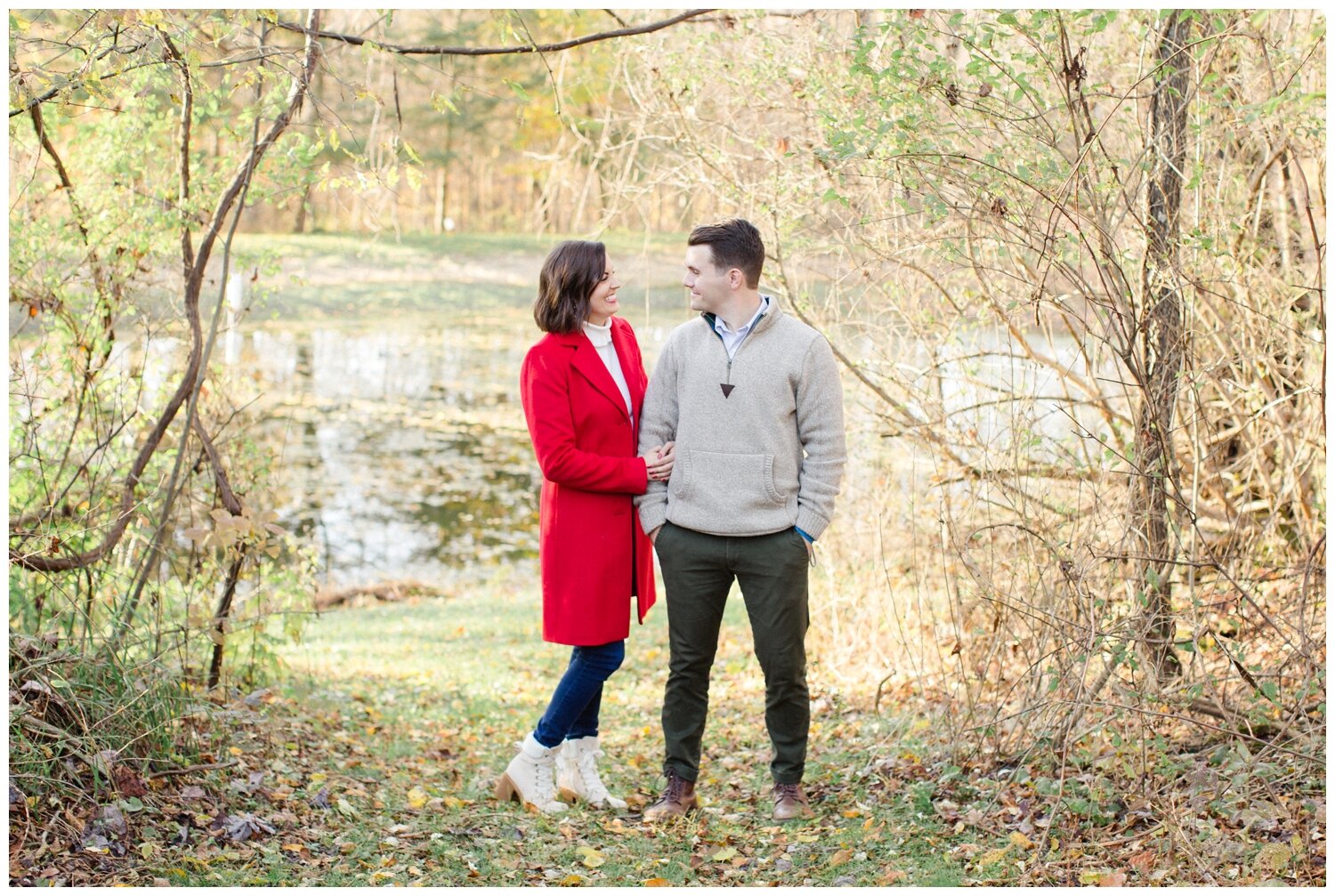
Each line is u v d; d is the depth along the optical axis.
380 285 24.02
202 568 4.61
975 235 3.69
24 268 4.12
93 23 3.39
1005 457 4.13
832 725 4.70
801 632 3.48
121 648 3.66
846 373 5.30
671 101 5.27
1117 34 4.34
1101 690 3.58
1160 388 3.61
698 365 3.48
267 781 3.59
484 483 12.54
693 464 3.45
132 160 4.46
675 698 3.60
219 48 3.79
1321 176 4.28
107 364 4.50
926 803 3.44
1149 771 3.27
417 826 3.47
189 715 3.78
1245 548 4.31
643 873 3.11
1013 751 3.69
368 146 4.29
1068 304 3.77
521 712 5.48
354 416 15.40
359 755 4.27
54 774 3.06
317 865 3.05
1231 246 4.09
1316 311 4.07
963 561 3.79
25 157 4.29
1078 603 3.43
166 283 4.61
